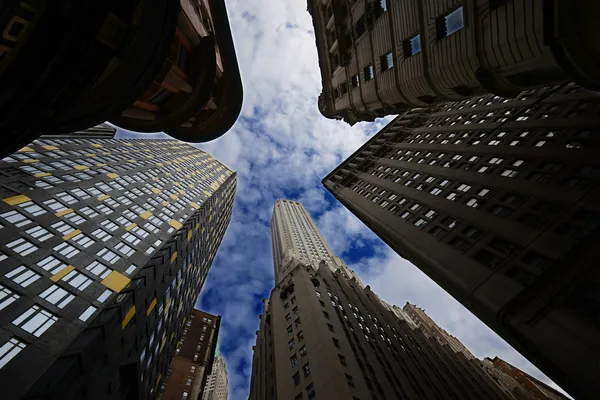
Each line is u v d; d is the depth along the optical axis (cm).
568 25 1085
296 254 9906
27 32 908
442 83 1914
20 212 2836
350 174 7269
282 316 4691
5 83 937
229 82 2962
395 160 6166
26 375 1855
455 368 6950
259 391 4938
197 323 8775
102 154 5328
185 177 7362
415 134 6562
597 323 1842
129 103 1521
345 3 2964
